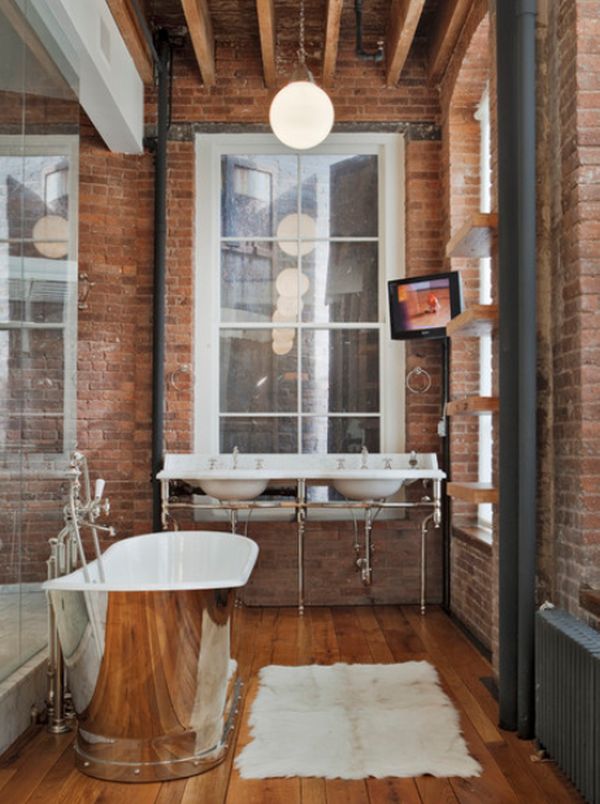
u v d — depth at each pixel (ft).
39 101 11.92
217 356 18.02
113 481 17.25
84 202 17.34
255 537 17.31
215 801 8.14
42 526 11.76
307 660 13.10
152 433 17.12
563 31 10.03
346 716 10.44
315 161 18.34
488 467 16.30
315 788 8.43
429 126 17.80
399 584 17.43
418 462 17.28
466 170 16.88
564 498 9.89
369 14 17.07
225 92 17.78
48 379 12.12
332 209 18.34
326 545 17.40
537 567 10.32
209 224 17.94
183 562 13.61
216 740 9.10
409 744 9.53
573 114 9.68
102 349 17.33
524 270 10.02
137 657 8.68
